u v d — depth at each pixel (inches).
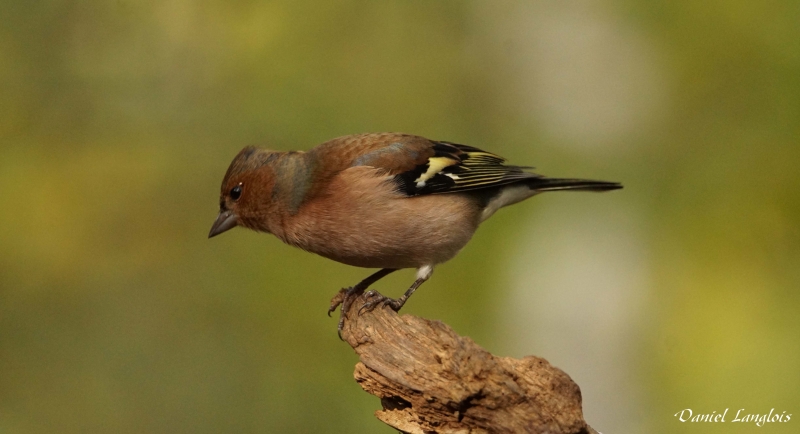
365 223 300.2
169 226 557.9
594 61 594.6
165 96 582.2
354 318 242.1
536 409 215.6
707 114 571.2
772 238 531.5
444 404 219.3
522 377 217.8
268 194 304.0
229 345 506.6
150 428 476.4
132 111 581.0
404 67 613.0
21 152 562.6
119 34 584.1
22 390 490.9
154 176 567.5
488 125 609.0
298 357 501.4
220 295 528.4
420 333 228.5
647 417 503.5
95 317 524.1
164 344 507.5
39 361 504.1
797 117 543.2
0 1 566.3
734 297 519.2
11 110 566.6
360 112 591.2
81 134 572.4
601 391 512.1
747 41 562.9
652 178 566.3
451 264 534.3
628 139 584.7
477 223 336.8
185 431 474.0
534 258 537.6
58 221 550.3
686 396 496.4
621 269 535.5
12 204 549.3
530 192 347.9
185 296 530.0
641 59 587.2
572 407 217.5
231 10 599.8
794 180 536.7
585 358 519.2
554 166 585.9
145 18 587.2
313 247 310.7
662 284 530.9
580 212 553.0
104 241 551.8
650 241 544.1
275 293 524.1
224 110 581.0
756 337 503.2
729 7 569.6
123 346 507.2
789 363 491.8
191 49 590.6
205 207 563.8
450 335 226.4
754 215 538.3
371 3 613.0
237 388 489.1
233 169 313.0
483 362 216.8
